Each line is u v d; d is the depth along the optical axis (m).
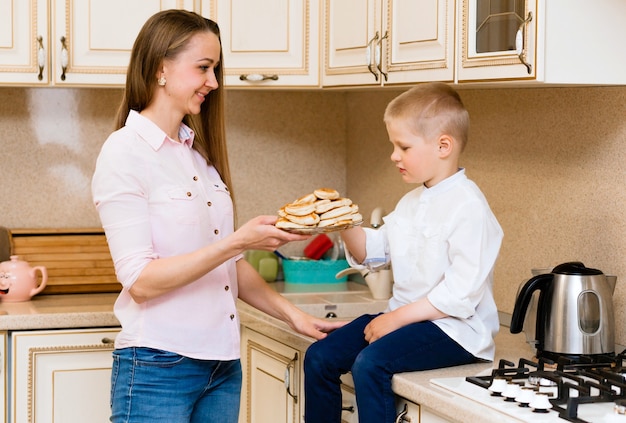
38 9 2.87
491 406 1.73
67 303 2.94
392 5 2.48
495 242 2.07
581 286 2.06
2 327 2.73
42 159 3.32
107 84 2.93
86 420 2.83
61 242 3.14
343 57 2.76
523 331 2.44
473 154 2.79
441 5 2.27
